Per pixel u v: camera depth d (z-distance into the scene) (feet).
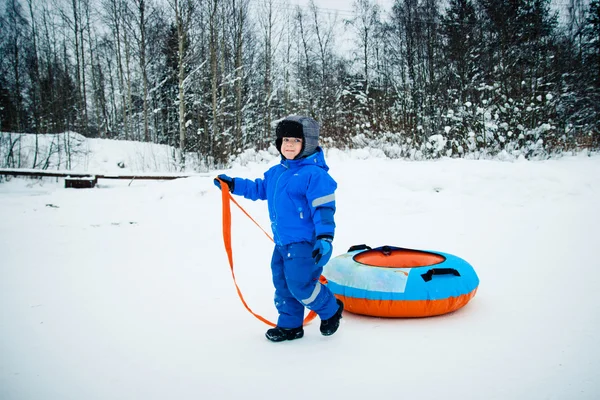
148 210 25.68
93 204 27.63
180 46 56.34
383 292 9.74
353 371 7.35
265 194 9.78
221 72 67.26
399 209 23.73
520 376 6.97
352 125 52.16
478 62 61.52
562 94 50.08
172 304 11.47
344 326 9.68
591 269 13.05
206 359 8.06
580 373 6.98
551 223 19.58
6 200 29.22
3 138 49.85
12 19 74.90
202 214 24.48
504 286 11.90
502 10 60.49
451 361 7.61
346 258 11.22
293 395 6.61
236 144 59.82
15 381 7.34
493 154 38.55
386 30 83.46
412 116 51.67
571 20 75.00
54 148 53.42
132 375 7.50
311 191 8.36
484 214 22.03
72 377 7.47
